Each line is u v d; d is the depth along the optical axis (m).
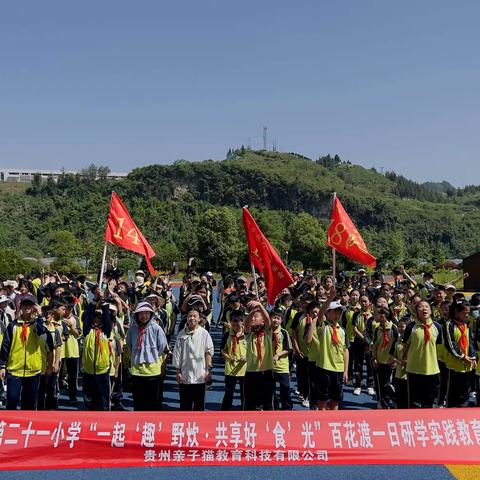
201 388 8.02
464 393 8.61
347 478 6.60
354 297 11.67
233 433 6.82
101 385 8.70
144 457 6.72
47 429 6.72
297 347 9.86
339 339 8.66
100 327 8.80
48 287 13.80
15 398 8.19
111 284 11.91
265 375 8.20
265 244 9.34
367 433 6.90
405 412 7.05
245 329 8.30
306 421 6.93
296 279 18.77
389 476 6.65
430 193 180.00
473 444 6.92
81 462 6.64
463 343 8.48
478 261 39.50
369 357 10.62
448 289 11.45
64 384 11.22
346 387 11.77
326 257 59.62
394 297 12.08
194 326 8.09
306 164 152.12
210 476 6.64
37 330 8.38
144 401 8.04
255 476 6.66
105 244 10.02
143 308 8.11
